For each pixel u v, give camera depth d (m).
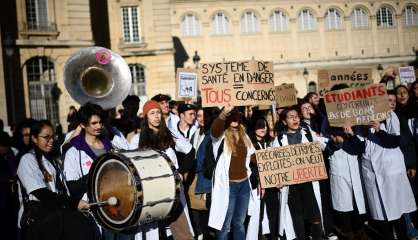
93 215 5.58
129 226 5.27
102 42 34.75
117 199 5.32
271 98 7.74
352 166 8.12
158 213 5.47
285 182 7.45
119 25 35.19
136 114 9.27
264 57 51.03
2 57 26.14
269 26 51.12
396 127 7.72
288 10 51.25
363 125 7.91
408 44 53.25
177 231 6.70
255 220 7.40
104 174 5.46
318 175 7.62
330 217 8.58
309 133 8.11
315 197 7.71
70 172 5.73
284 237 7.73
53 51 28.30
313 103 10.59
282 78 51.00
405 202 7.61
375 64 52.44
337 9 52.09
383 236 8.31
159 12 35.56
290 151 7.55
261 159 7.39
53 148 5.88
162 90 35.50
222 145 7.16
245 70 7.53
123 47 34.97
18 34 27.45
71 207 5.37
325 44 51.88
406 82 13.44
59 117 28.50
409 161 7.92
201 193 7.65
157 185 5.34
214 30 50.38
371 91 7.58
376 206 7.76
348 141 8.05
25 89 27.47
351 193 8.16
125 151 5.56
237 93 7.48
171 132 7.06
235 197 7.14
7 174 7.93
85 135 6.04
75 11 28.92
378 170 7.65
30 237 5.46
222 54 50.34
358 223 8.37
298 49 51.50
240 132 7.35
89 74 8.83
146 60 35.44
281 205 7.64
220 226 7.01
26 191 5.48
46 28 28.23
